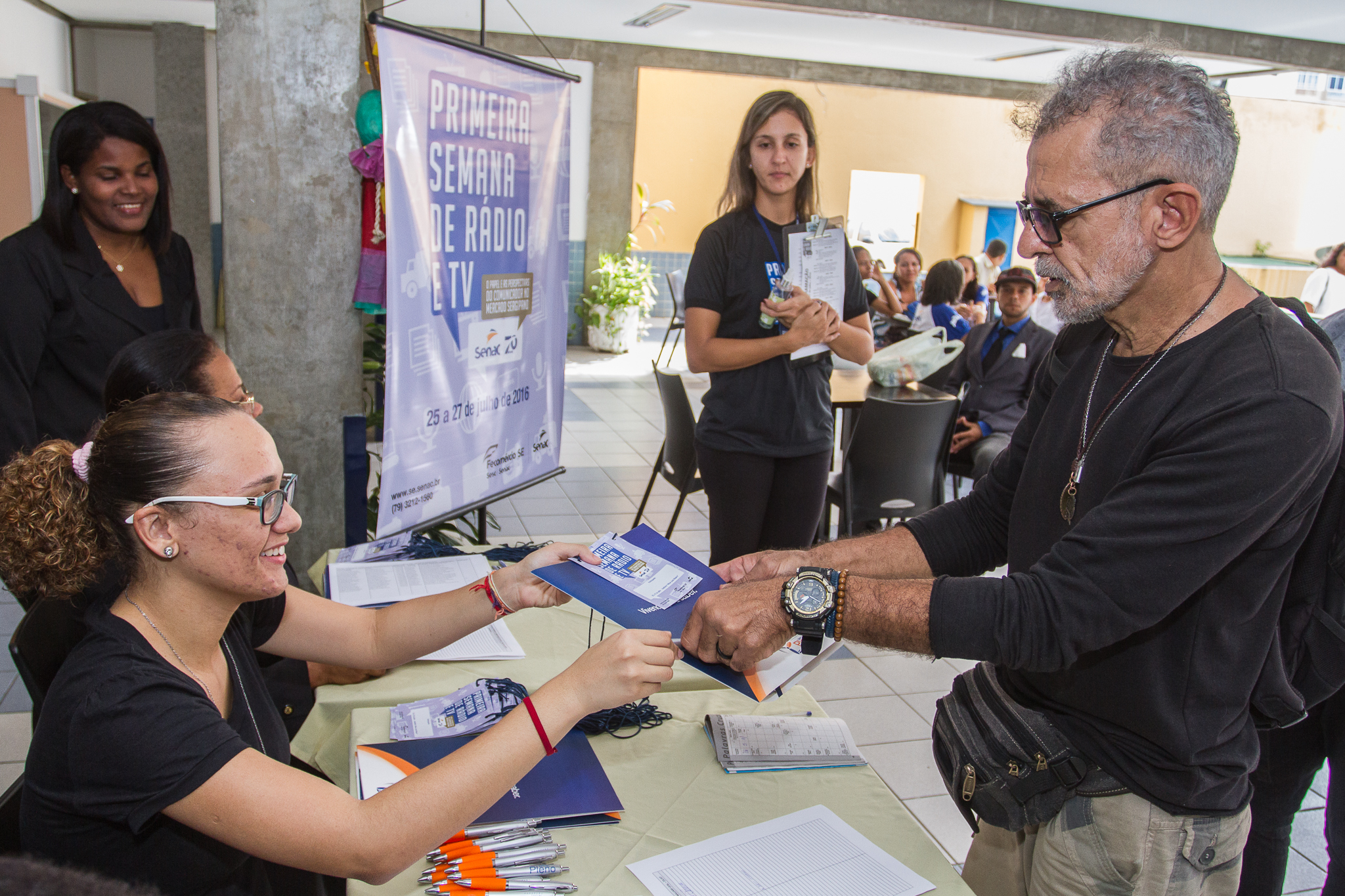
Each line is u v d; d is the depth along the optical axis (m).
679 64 10.04
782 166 2.39
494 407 2.47
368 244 2.41
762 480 2.58
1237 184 14.68
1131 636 1.12
